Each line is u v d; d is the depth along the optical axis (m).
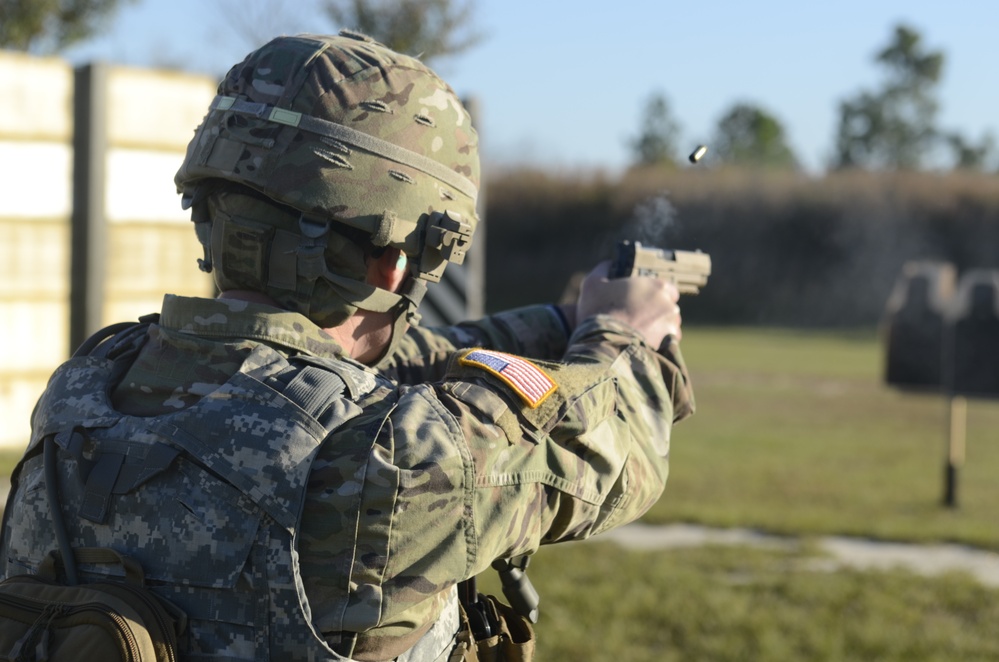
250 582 1.98
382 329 2.38
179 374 2.17
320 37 2.32
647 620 7.63
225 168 2.20
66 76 12.45
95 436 2.13
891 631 7.55
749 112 80.19
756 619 7.67
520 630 2.74
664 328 2.68
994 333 12.29
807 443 17.03
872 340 39.34
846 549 10.25
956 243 45.44
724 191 46.03
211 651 1.98
